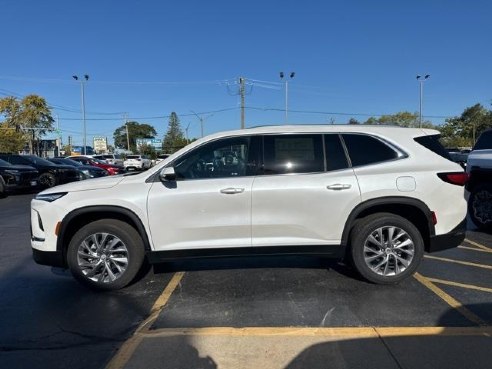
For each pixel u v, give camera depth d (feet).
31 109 198.29
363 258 17.26
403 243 17.25
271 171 17.08
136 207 16.79
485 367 11.23
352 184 16.87
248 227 16.88
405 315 14.56
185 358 11.86
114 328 14.11
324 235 17.02
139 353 12.18
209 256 17.07
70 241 17.34
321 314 14.74
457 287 17.30
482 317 14.34
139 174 17.54
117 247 17.33
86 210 16.89
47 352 12.52
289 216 16.88
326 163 17.22
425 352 12.01
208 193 16.75
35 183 58.80
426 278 18.45
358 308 15.23
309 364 11.44
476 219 28.17
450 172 17.35
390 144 17.54
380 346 12.36
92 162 101.76
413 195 16.90
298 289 17.25
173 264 20.92
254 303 15.88
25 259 22.90
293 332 13.33
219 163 17.28
